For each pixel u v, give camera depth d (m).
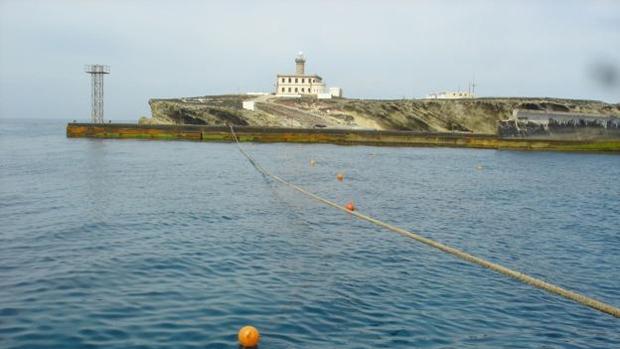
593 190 35.47
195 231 17.31
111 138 75.88
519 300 11.82
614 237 19.69
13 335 8.48
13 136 94.75
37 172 34.78
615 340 9.84
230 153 55.03
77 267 12.55
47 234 16.14
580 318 10.92
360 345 8.79
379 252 15.56
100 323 9.13
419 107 103.88
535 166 52.88
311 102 108.00
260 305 10.40
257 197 25.88
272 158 50.88
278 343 8.61
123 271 12.34
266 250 15.14
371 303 10.98
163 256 13.86
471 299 11.67
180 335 8.77
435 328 9.82
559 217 24.03
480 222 21.75
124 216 19.47
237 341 8.62
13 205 21.62
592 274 14.50
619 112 104.06
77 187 27.52
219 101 114.06
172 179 32.09
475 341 9.35
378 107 103.50
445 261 14.85
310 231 18.23
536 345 9.38
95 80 78.50
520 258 15.95
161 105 94.44
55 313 9.52
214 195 25.95
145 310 9.86
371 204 25.33
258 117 94.06
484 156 63.62
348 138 75.31
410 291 11.97
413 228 19.77
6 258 13.26
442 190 32.03
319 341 8.83
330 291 11.60
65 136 95.19
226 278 12.16
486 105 103.12
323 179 35.34
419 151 68.44
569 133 73.56
